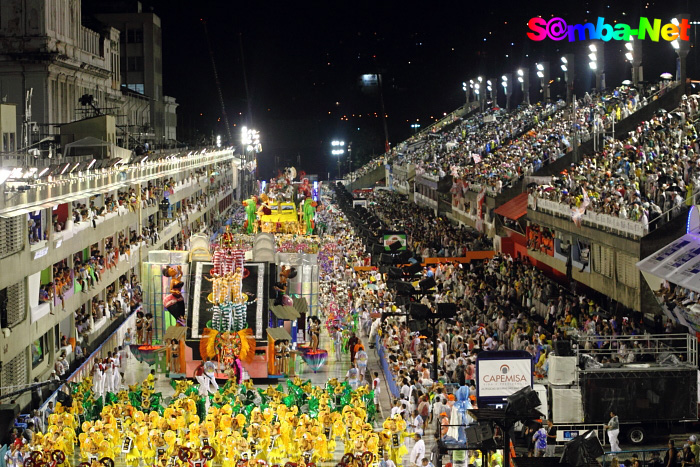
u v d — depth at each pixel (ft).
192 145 471.62
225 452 112.47
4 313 134.41
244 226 329.52
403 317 181.98
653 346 141.90
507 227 248.32
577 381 120.98
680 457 106.93
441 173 336.49
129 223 224.12
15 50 231.91
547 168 256.52
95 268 187.83
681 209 151.23
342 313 195.93
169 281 172.45
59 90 246.06
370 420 131.54
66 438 119.03
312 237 271.90
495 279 213.87
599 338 132.16
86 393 132.67
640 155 202.08
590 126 266.77
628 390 121.49
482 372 116.26
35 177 127.65
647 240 148.15
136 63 414.62
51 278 165.07
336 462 119.24
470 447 97.96
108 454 115.03
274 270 171.73
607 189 181.37
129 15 413.59
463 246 261.24
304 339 179.63
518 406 93.81
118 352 165.07
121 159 181.88
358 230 309.83
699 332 133.39
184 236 311.27
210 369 156.87
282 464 116.26
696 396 121.70
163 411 128.47
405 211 372.17
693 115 227.40
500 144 350.64
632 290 156.15
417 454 113.19
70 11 259.39
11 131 153.58
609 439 120.16
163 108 441.27
